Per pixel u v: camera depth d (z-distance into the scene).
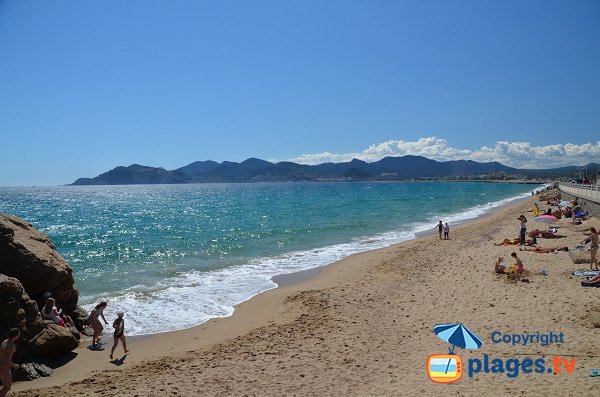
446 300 14.38
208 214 62.44
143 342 12.59
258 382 9.07
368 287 17.33
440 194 117.88
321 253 27.28
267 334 12.25
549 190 89.50
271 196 122.19
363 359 9.99
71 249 31.03
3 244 13.19
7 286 11.37
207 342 12.21
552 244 23.98
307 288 18.05
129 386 9.23
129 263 25.03
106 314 15.26
